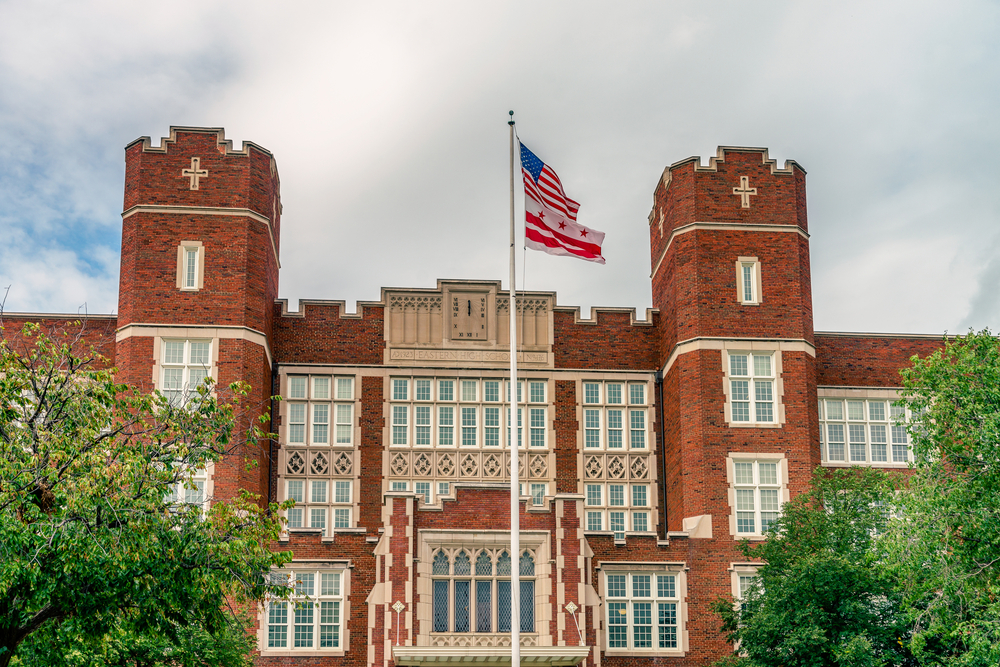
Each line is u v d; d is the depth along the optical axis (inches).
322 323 1765.5
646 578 1568.7
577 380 1786.4
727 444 1633.9
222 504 999.6
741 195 1745.8
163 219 1657.2
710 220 1729.8
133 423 1010.1
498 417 1756.9
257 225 1683.1
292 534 1515.7
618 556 1568.7
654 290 1899.6
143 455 954.7
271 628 1486.2
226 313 1627.7
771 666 1286.9
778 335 1690.5
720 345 1676.9
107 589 886.4
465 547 1437.0
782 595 1288.1
